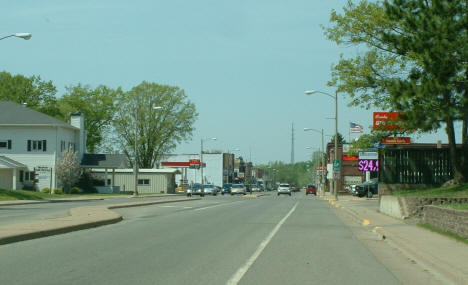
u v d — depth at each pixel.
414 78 21.81
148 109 89.88
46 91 84.19
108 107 90.19
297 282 9.79
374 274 10.89
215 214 28.06
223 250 13.95
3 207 34.66
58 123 64.44
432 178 30.64
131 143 90.50
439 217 18.48
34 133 64.31
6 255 12.41
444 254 12.95
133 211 30.27
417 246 14.36
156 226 20.59
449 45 20.09
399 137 31.50
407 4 22.39
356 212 29.42
